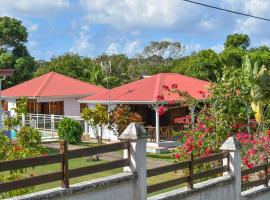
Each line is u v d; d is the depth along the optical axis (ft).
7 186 23.00
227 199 36.19
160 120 106.11
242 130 47.91
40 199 23.50
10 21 185.98
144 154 29.55
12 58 179.73
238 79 47.21
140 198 29.14
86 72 196.65
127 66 237.86
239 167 37.29
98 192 26.63
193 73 158.92
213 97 46.70
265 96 84.94
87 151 26.55
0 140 33.68
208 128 44.55
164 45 287.48
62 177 25.16
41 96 121.39
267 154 44.57
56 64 194.80
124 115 91.71
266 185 41.32
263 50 191.52
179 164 32.42
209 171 35.01
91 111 92.79
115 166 28.35
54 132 107.34
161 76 109.91
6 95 127.44
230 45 189.37
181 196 31.83
